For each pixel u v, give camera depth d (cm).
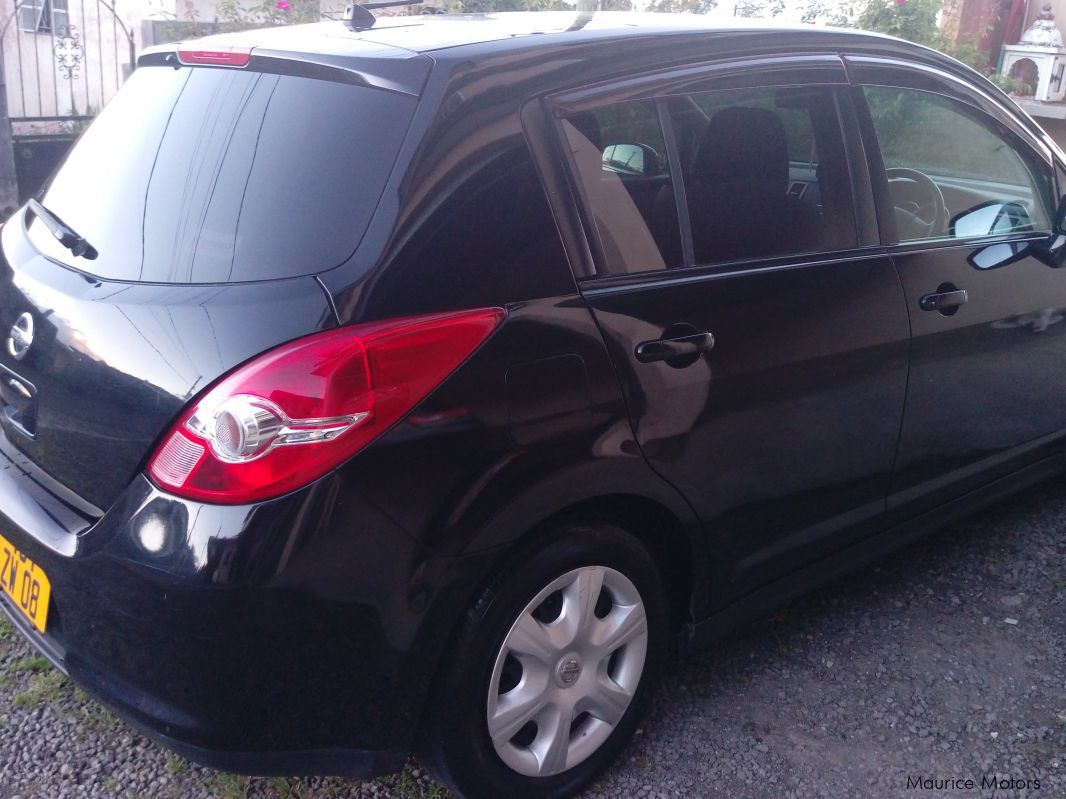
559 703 237
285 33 258
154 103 251
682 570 266
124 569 192
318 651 194
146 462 195
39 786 248
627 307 230
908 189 305
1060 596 345
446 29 252
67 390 213
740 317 251
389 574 197
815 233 277
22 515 217
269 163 214
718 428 249
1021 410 347
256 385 185
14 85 836
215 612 185
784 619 329
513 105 222
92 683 205
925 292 299
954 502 338
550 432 215
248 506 184
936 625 327
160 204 224
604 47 242
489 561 211
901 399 297
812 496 282
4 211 643
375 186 204
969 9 968
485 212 212
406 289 198
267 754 200
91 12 892
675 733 274
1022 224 346
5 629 307
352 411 188
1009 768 264
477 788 228
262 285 197
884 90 301
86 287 217
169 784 250
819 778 260
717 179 257
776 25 284
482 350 205
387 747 212
